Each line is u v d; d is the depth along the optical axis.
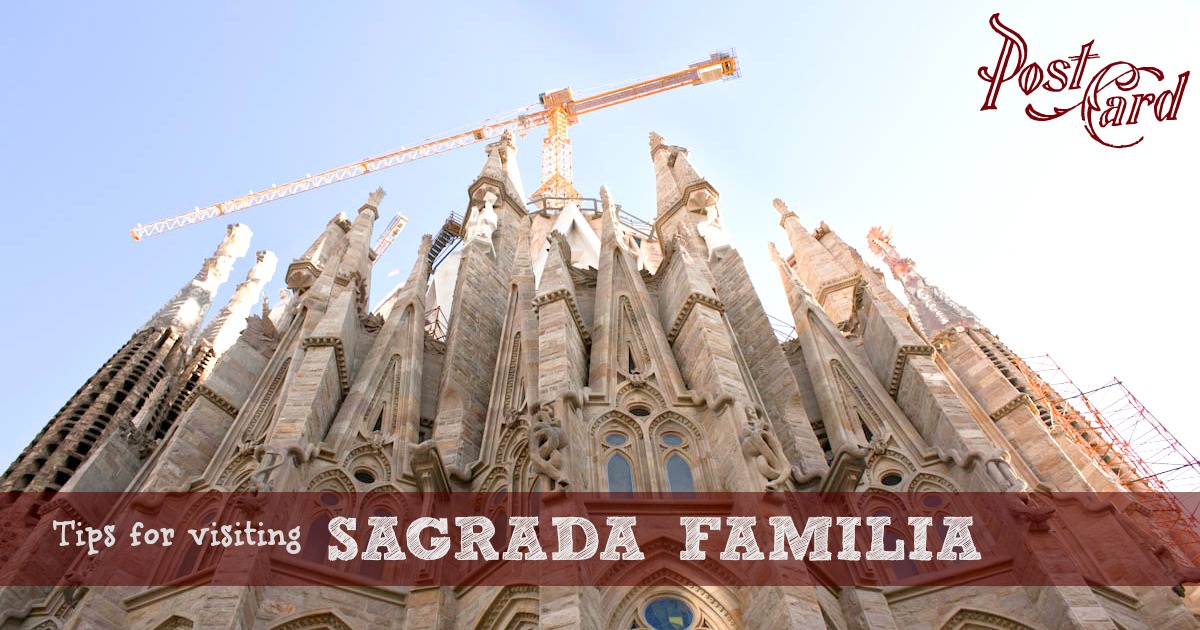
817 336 30.20
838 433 26.05
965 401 31.58
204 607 17.50
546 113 109.00
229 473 23.33
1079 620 17.75
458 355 29.16
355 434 24.62
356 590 19.95
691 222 40.25
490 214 39.16
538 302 26.23
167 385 44.47
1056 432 32.59
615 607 17.72
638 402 23.45
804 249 42.91
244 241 62.31
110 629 19.45
